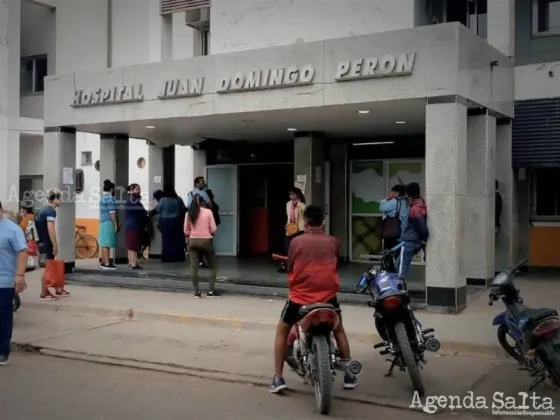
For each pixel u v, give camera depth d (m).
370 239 16.12
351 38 10.73
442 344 8.47
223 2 15.56
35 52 21.75
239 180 18.12
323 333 6.19
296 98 11.27
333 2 14.29
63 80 14.08
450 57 9.98
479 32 14.61
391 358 8.07
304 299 6.42
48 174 14.36
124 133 15.87
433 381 7.12
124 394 6.82
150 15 18.94
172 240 16.61
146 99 12.96
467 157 11.99
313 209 6.59
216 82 12.08
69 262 14.52
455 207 10.06
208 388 7.06
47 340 9.37
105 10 19.95
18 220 17.08
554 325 6.22
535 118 13.66
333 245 6.54
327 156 16.28
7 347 8.07
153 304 11.39
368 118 12.53
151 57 18.97
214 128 14.40
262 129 14.59
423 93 10.17
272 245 17.89
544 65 13.57
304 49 11.16
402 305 6.60
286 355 6.89
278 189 17.77
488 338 8.61
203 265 15.61
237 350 8.70
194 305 11.24
